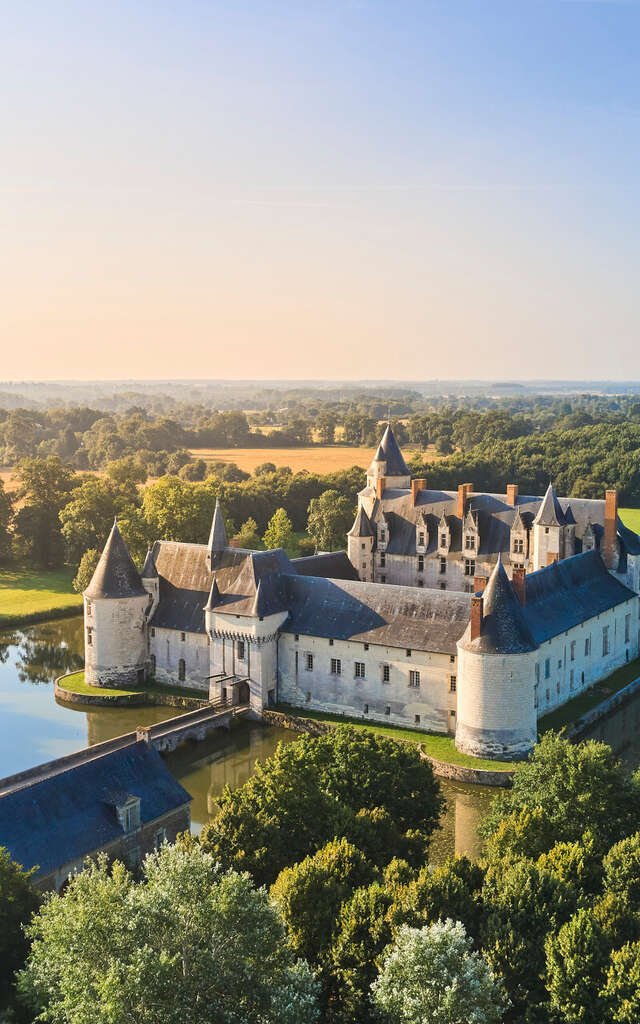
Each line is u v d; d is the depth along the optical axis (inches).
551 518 5083.7
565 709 4286.4
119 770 2861.7
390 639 4151.1
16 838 2504.9
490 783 3609.7
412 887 2119.8
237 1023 1685.5
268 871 2422.5
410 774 2819.9
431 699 4069.9
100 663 4820.4
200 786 3740.2
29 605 6692.9
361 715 4266.7
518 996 2014.0
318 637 4340.6
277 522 7603.4
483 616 3777.1
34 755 3981.3
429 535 5689.0
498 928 2070.6
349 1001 1943.9
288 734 4274.1
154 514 6998.0
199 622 4736.7
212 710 4372.5
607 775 2645.2
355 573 5506.9
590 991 1920.5
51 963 1722.4
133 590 4842.5
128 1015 1612.9
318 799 2578.7
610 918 2112.5
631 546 5078.7
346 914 2091.5
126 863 2733.8
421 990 1724.9
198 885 1760.6
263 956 1752.0
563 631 4252.0
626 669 4936.0
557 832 2573.8
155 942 1712.6
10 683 5118.1
